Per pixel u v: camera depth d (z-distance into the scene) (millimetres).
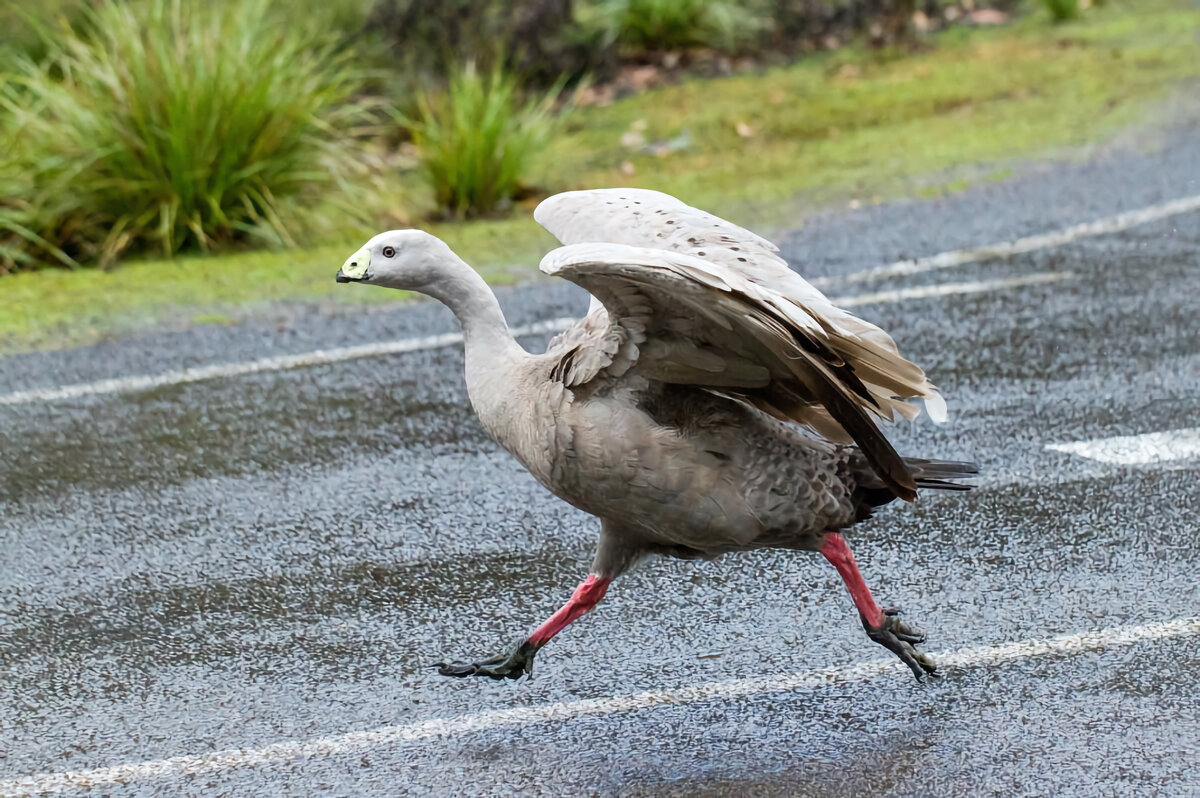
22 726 6492
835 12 23703
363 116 18266
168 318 13008
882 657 6766
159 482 9492
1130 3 25797
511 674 6477
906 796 5602
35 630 7496
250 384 11320
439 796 5770
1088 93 19609
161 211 14938
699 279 5156
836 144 18234
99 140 15023
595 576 6527
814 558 7887
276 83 15750
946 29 24672
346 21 19797
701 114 19969
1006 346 11188
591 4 22391
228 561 8258
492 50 20109
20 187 14828
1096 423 9594
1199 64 20672
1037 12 25516
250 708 6578
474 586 7781
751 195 16250
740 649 6910
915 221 14852
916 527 8188
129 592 7906
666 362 5891
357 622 7422
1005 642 6805
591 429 5984
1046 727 6039
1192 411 9680
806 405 6188
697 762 5930
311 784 5906
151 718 6523
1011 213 14891
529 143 16984
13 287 14094
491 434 6496
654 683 6621
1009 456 9133
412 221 16062
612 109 20562
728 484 6008
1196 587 7234
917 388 6070
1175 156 16375
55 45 17047
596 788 5781
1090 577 7422
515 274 13930
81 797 5883
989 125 18453
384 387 11141
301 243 15250
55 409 10906
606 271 5277
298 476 9500
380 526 8641
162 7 16109
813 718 6234
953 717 6168
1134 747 5844
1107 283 12555
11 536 8727
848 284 13016
